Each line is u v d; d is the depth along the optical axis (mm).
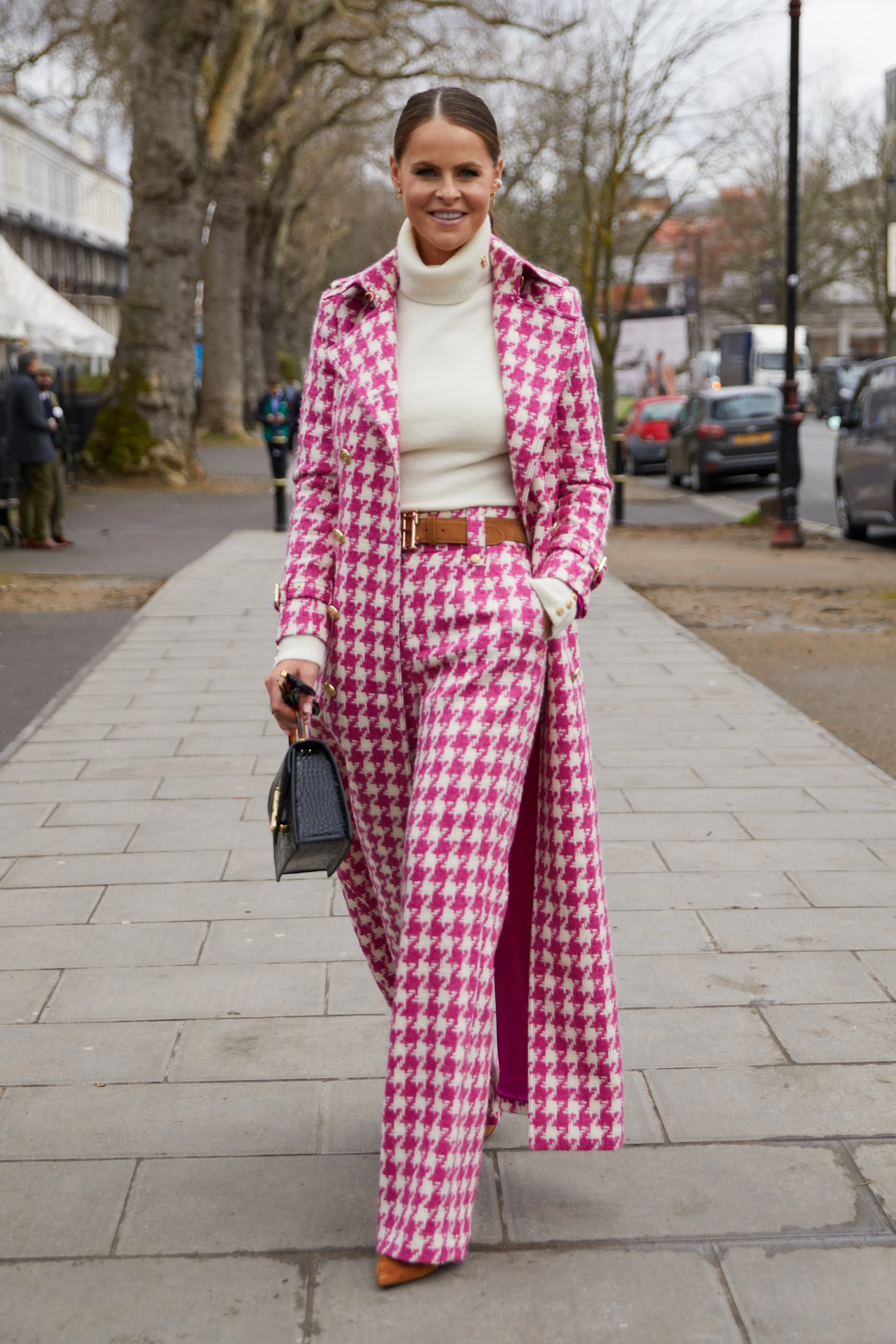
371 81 31047
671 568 12570
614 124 18219
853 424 14578
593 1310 2191
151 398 21578
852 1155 2654
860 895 4098
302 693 2297
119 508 18438
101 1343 2123
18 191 58812
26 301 21016
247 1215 2461
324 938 3799
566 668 2338
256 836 4695
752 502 20484
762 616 9852
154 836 4695
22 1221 2443
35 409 13516
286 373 50906
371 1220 2441
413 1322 2162
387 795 2402
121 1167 2623
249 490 21500
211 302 33438
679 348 38594
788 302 13953
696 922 3881
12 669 7844
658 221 19141
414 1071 2166
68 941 3771
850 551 13867
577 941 2391
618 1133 2439
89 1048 3127
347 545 2336
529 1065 2445
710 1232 2402
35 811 4992
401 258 2316
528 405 2273
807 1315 2178
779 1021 3248
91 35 24094
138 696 6953
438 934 2146
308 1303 2211
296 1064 3049
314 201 54219
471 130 2230
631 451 27641
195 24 20484
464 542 2285
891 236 13438
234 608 9875
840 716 6672
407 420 2277
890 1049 3102
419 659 2285
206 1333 2143
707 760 5680
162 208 21266
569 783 2350
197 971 3566
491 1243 2369
